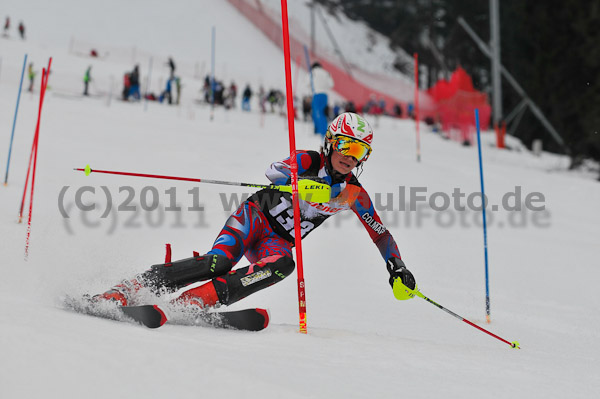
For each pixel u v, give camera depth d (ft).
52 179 94.53
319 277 62.75
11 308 26.03
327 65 634.02
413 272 71.26
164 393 17.93
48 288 37.37
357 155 35.83
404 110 570.05
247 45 609.01
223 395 18.48
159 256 57.72
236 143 177.17
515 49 440.86
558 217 135.23
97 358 19.63
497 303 58.54
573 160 306.35
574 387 26.08
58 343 20.38
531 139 442.09
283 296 51.83
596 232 121.08
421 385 23.71
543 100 341.62
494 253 88.63
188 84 405.18
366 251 80.69
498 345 39.70
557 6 323.98
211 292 32.53
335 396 20.27
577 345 42.06
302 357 26.23
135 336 24.49
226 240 36.11
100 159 120.67
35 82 299.38
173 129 195.62
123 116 214.69
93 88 311.06
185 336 27.37
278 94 348.38
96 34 557.33
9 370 17.39
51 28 547.08
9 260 44.93
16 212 69.00
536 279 73.77
